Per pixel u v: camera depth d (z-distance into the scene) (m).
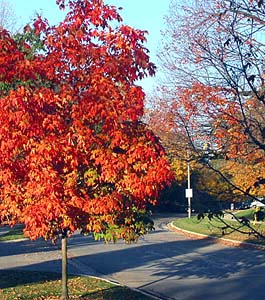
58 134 9.78
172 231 41.03
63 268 12.52
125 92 10.19
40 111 9.52
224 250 27.98
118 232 10.91
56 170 9.80
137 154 9.92
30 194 9.52
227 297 15.11
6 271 19.78
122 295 14.75
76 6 10.75
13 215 10.50
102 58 10.43
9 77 9.94
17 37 10.90
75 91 10.08
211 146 7.01
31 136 9.45
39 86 10.21
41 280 17.41
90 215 10.41
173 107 8.34
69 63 10.35
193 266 22.06
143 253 27.03
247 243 29.19
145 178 10.00
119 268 21.55
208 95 7.31
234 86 6.09
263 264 22.44
